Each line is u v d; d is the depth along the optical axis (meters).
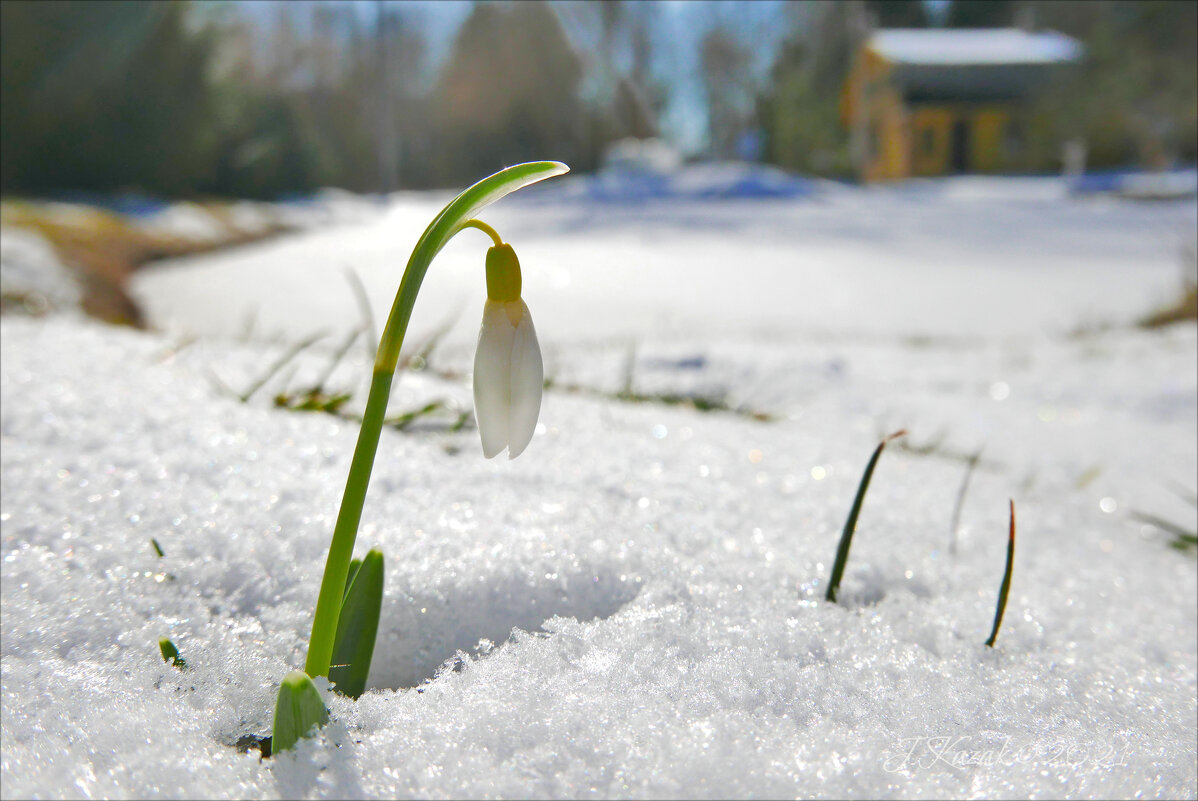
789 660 0.23
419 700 0.21
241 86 4.39
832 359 0.99
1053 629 0.27
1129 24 7.13
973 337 1.26
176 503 0.28
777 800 0.18
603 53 8.97
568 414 0.48
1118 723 0.22
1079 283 1.90
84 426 0.34
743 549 0.29
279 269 2.07
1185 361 0.94
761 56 8.60
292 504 0.29
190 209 3.09
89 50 3.37
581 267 2.20
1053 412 0.77
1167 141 7.03
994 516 0.40
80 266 1.37
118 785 0.18
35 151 3.32
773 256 2.46
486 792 0.18
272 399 0.43
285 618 0.24
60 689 0.21
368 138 8.91
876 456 0.27
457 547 0.27
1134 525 0.46
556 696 0.20
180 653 0.22
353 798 0.18
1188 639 0.28
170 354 0.51
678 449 0.42
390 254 2.48
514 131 9.30
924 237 2.96
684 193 5.09
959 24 8.93
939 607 0.28
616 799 0.18
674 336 1.24
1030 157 7.14
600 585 0.26
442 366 0.63
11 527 0.26
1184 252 1.40
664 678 0.21
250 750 0.21
